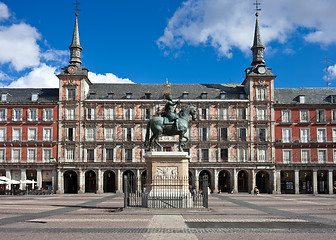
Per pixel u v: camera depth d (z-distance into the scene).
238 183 77.56
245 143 75.06
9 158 74.50
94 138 75.38
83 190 73.25
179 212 25.88
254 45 81.00
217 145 75.19
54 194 68.31
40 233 17.53
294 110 76.50
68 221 21.91
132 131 75.69
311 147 75.25
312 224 21.19
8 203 39.84
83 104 75.88
